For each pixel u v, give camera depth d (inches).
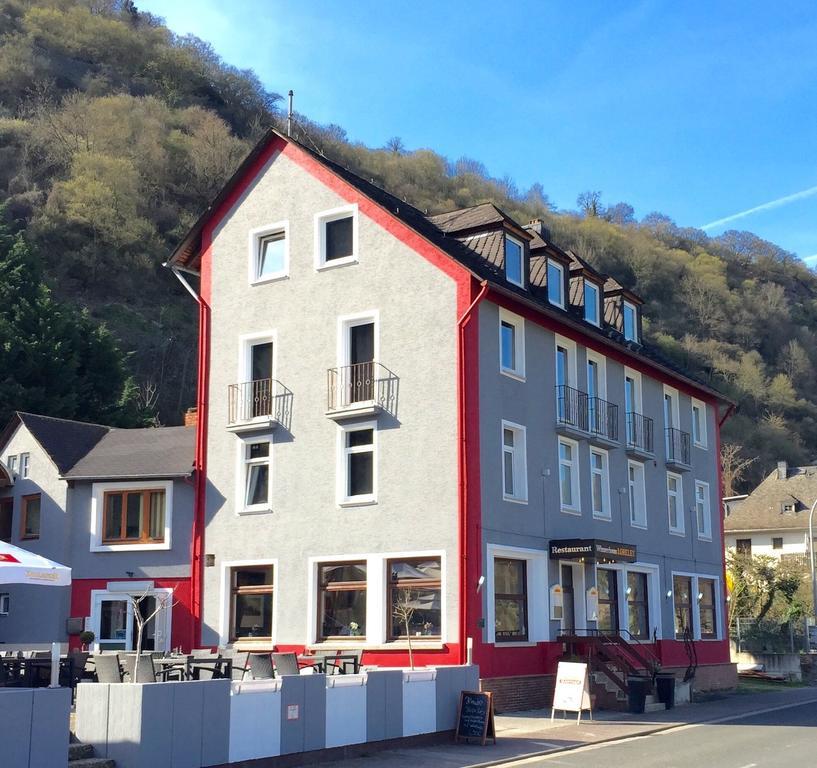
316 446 990.4
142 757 493.7
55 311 1772.9
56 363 1689.2
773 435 3595.0
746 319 3991.1
